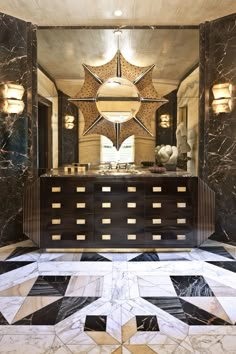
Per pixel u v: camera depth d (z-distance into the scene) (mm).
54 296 2717
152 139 4320
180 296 2719
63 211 3768
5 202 4051
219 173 4164
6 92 3969
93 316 2410
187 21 4086
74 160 4328
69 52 4238
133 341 2113
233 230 4117
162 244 3791
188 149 4285
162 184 3775
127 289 2848
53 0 3486
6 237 4094
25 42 4117
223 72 4047
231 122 4031
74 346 2059
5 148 4004
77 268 3342
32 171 4262
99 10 3742
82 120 4301
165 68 4254
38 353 1988
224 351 2010
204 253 3799
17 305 2562
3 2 3535
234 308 2525
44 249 3904
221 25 4023
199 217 3791
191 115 4270
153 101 4289
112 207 3773
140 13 3834
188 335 2178
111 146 4328
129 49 4242
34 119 4234
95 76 4266
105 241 3787
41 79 4242
